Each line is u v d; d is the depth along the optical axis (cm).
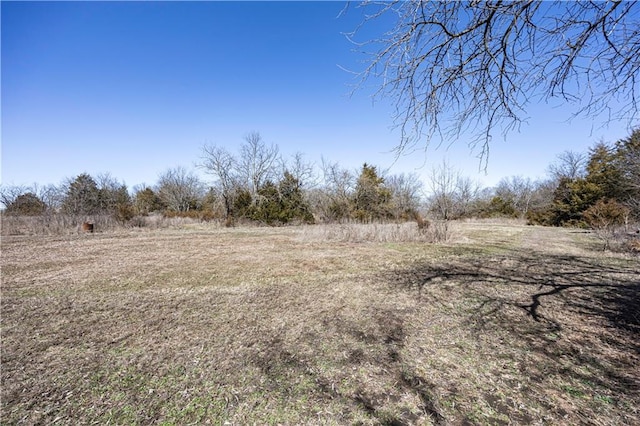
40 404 222
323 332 345
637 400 216
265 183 2297
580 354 285
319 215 2156
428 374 257
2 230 1339
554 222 2105
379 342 318
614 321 363
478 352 294
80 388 241
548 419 199
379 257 816
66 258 803
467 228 1894
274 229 1683
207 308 426
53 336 338
